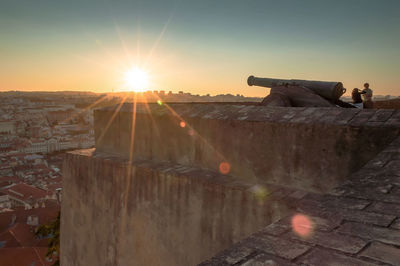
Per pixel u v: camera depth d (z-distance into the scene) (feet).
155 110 16.10
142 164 15.33
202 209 12.41
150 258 14.73
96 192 17.61
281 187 11.11
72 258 19.72
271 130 11.41
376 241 4.19
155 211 14.37
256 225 10.71
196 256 12.77
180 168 14.14
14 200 258.78
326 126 10.05
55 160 465.06
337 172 9.88
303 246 4.17
